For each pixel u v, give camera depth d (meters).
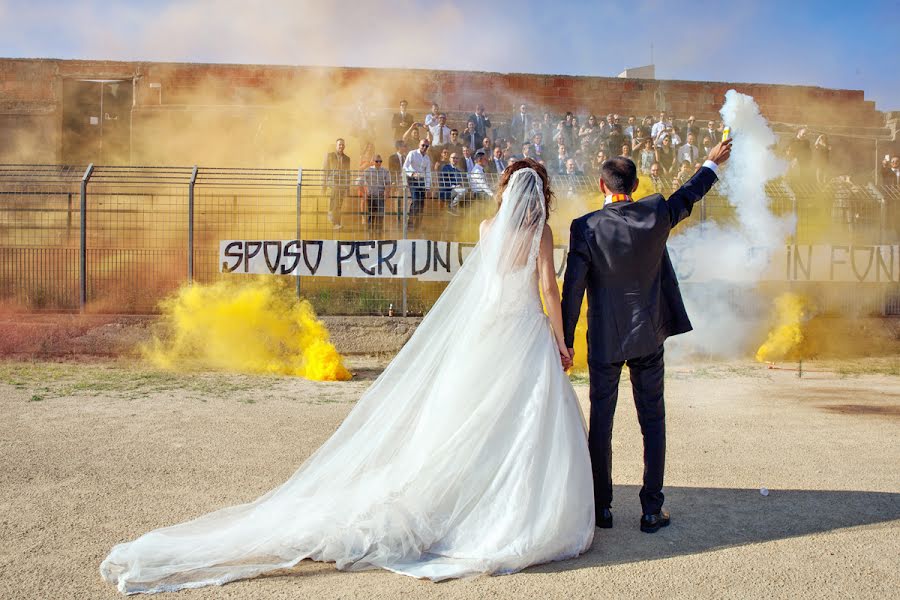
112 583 3.70
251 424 7.51
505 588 3.66
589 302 4.61
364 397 4.52
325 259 12.84
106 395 8.97
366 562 3.90
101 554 4.09
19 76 20.39
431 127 18.47
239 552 3.91
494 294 4.31
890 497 5.19
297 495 4.36
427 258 12.98
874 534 4.45
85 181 13.02
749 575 3.83
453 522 4.02
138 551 3.86
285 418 7.86
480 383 4.19
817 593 3.61
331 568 3.92
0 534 4.37
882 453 6.47
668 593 3.61
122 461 6.01
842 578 3.79
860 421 7.86
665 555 4.12
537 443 4.08
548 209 4.51
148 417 7.75
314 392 9.65
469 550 3.93
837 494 5.26
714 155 4.66
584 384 10.16
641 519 4.57
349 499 4.23
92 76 20.45
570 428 4.20
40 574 3.81
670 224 4.48
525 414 4.14
